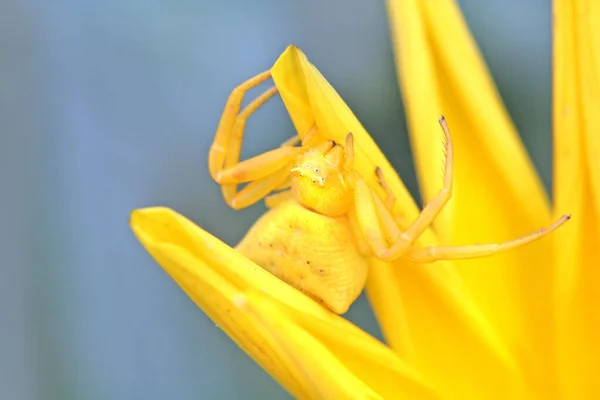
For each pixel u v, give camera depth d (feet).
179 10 0.55
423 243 0.47
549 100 0.53
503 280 0.48
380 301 0.47
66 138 0.55
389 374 0.46
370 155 0.46
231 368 0.54
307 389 0.45
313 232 0.45
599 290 0.47
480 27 0.53
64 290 0.54
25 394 0.53
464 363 0.47
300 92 0.46
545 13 0.53
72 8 0.55
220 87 0.55
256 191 0.46
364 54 0.53
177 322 0.55
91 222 0.55
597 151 0.46
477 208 0.47
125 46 0.55
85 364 0.54
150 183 0.55
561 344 0.47
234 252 0.45
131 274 0.55
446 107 0.47
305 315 0.45
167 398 0.54
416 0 0.47
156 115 0.55
